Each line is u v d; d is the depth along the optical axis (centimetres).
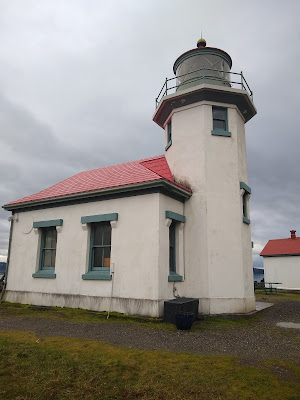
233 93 1189
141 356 581
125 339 709
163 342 696
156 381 473
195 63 1346
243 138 1295
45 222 1245
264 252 3009
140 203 1028
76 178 1440
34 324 845
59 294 1141
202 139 1174
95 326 833
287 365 557
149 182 989
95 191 1093
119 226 1055
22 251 1308
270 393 442
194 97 1206
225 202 1140
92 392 435
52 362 535
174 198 1096
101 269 1093
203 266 1085
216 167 1159
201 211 1123
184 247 1127
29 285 1243
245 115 1312
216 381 477
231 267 1094
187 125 1222
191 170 1173
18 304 1218
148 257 975
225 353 627
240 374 506
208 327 877
